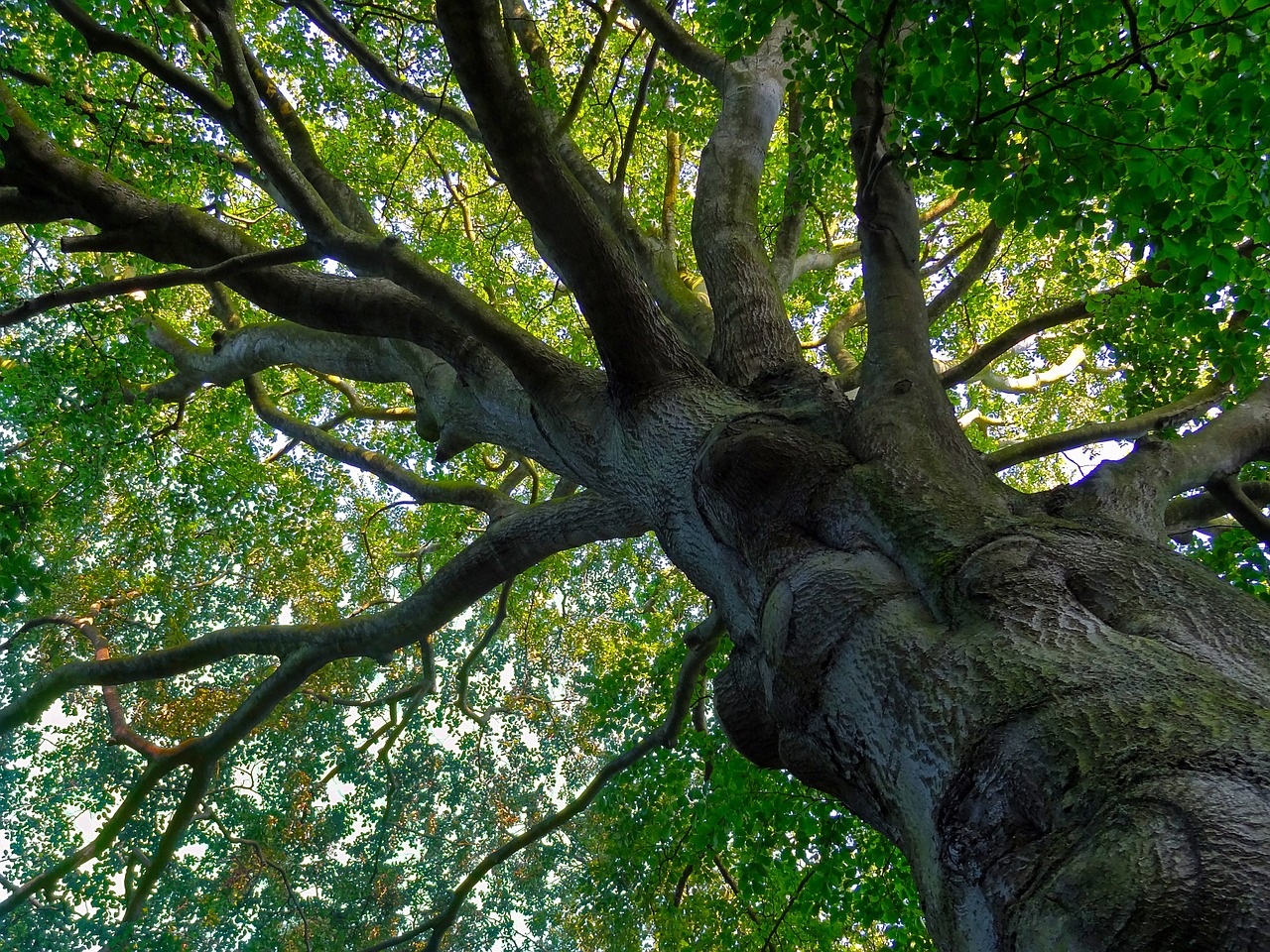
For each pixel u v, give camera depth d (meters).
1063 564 2.33
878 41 3.26
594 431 4.01
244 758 11.09
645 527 5.20
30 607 10.91
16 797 10.51
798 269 7.76
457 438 5.37
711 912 7.26
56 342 8.11
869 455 3.00
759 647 2.89
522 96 3.03
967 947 1.73
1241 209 3.50
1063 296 9.73
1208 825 1.45
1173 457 3.49
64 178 3.76
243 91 4.23
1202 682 1.82
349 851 11.59
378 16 7.56
